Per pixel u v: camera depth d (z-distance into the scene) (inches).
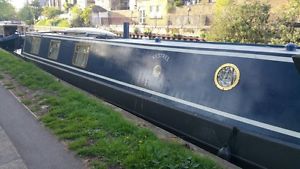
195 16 1526.8
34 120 271.9
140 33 1587.1
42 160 200.8
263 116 223.3
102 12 2524.6
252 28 822.5
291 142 206.1
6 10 3034.0
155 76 317.1
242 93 239.5
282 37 766.5
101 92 389.7
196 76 277.0
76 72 450.9
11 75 458.3
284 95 215.8
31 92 364.8
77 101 319.6
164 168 187.5
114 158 199.3
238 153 232.7
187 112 271.9
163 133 243.3
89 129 244.7
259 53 235.1
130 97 338.3
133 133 238.5
